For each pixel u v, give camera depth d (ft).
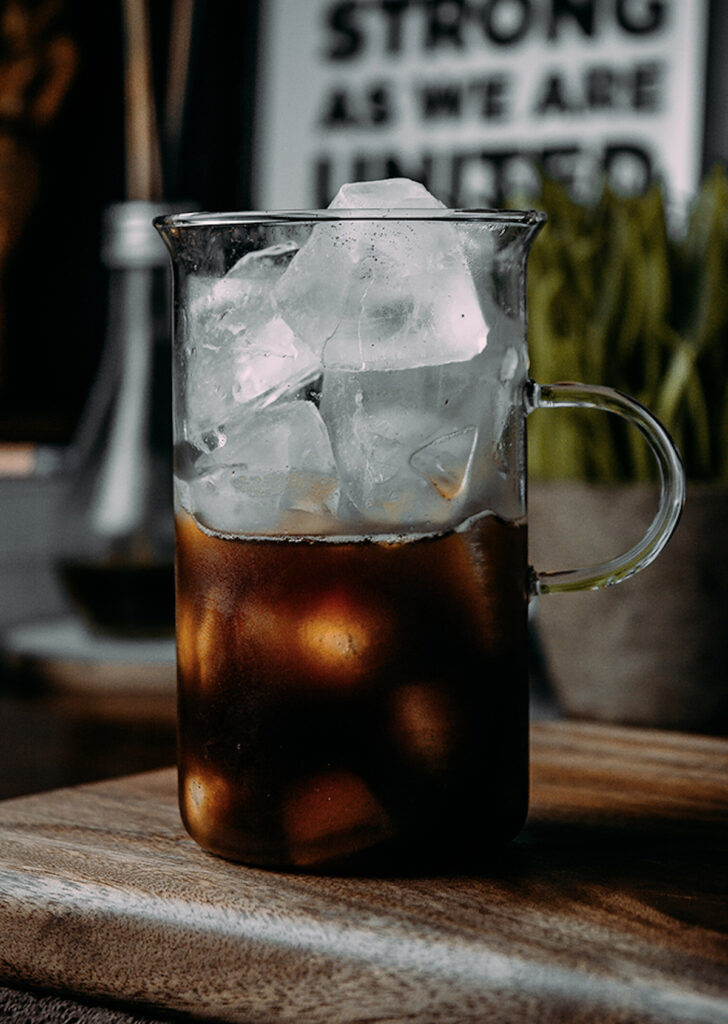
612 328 1.78
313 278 1.21
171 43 3.83
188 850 1.30
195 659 1.26
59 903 1.22
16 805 1.43
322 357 1.19
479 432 1.22
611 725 1.76
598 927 1.13
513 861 1.27
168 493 2.62
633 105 3.96
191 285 1.26
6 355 3.55
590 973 1.06
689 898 1.19
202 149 4.20
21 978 1.24
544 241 1.82
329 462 1.19
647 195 1.82
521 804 1.28
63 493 2.66
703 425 1.73
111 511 2.59
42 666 2.55
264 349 1.21
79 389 3.84
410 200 1.27
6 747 2.06
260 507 1.21
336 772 1.20
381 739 1.20
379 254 1.20
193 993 1.18
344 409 1.19
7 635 2.87
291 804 1.21
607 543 1.73
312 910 1.16
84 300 3.85
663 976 1.06
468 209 1.21
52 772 1.91
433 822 1.21
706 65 3.88
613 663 1.75
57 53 3.63
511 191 2.03
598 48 4.00
